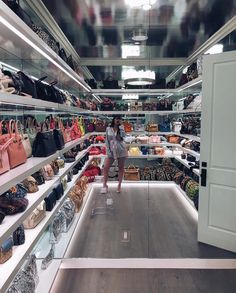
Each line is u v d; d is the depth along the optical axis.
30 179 2.12
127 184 3.93
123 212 3.78
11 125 1.97
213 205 3.06
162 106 3.90
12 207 1.61
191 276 2.59
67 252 2.90
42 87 2.45
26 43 1.80
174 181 3.89
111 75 4.01
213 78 2.93
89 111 4.01
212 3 2.86
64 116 3.39
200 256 2.88
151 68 3.95
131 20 3.32
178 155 3.88
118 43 3.91
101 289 2.39
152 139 3.88
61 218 3.11
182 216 3.73
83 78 3.91
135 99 3.94
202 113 3.05
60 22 3.35
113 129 3.94
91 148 3.99
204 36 3.77
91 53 4.00
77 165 3.68
